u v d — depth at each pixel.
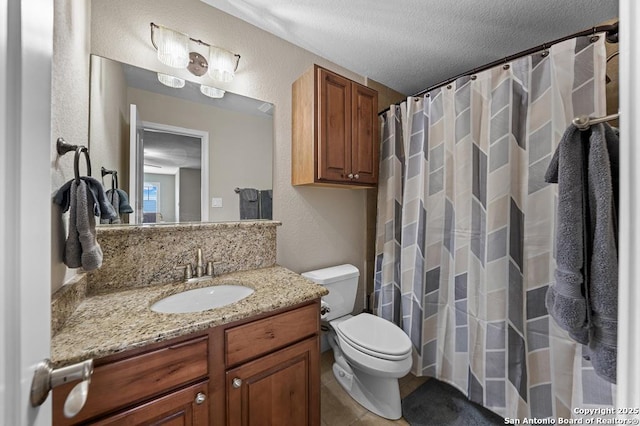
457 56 1.76
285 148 1.65
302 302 1.02
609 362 0.65
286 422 0.98
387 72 1.97
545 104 1.19
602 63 1.07
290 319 0.99
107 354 0.64
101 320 0.79
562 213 0.73
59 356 0.60
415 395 1.49
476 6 1.32
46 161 0.38
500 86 1.30
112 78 1.11
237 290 1.21
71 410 0.37
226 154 1.43
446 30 1.51
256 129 1.53
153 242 1.15
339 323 1.53
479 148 1.41
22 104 0.31
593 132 0.68
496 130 1.31
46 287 0.37
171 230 1.18
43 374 0.35
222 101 1.41
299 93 1.60
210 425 0.80
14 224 0.30
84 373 0.39
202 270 1.24
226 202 1.43
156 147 1.23
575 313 0.69
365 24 1.48
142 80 1.19
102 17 1.10
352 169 1.63
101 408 0.65
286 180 1.66
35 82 0.34
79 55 0.93
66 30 0.81
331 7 1.35
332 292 1.64
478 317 1.39
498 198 1.29
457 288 1.50
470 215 1.43
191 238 1.24
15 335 0.30
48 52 0.39
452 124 1.54
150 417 0.71
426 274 1.63
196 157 1.34
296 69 1.67
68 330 0.72
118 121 1.13
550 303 0.82
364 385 1.43
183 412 0.76
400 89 2.23
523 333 1.24
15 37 0.30
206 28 1.34
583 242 0.70
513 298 1.26
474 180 1.42
